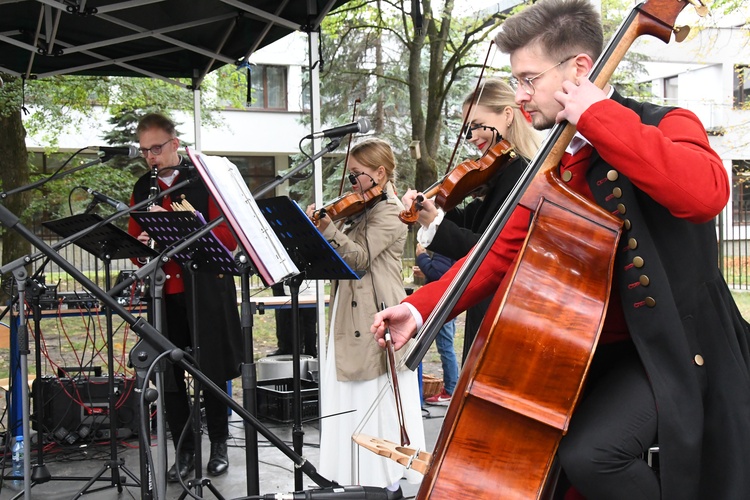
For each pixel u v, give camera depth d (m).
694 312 1.89
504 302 1.89
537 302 1.87
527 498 1.85
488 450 1.88
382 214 3.64
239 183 2.50
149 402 2.40
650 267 1.84
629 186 1.89
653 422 1.80
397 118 15.06
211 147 20.25
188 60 5.84
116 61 5.67
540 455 1.86
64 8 4.33
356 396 3.57
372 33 14.43
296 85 20.84
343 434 3.58
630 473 1.79
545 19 1.97
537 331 1.85
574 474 1.81
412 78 13.00
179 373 4.31
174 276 4.21
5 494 4.14
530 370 1.85
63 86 12.44
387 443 2.07
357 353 3.54
